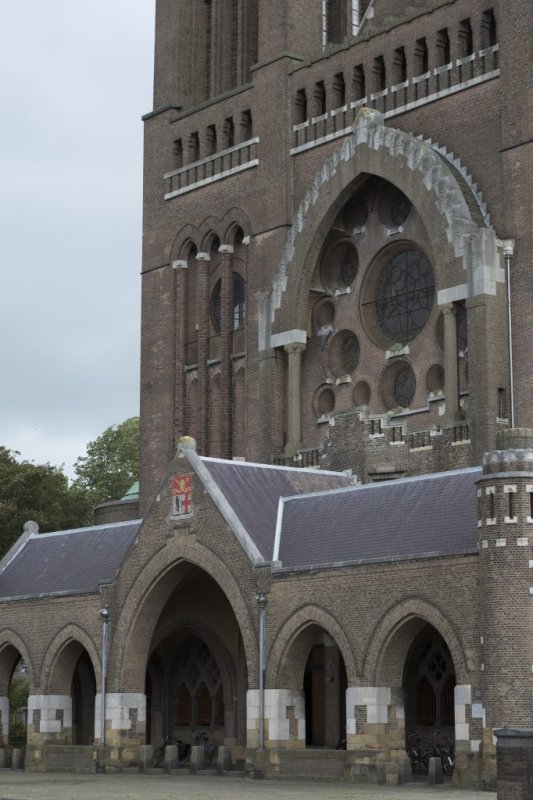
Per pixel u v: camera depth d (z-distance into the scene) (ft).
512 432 159.53
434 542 167.32
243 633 183.62
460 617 158.61
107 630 203.00
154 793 150.30
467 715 156.35
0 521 340.39
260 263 247.70
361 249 232.94
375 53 233.14
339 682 203.10
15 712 316.81
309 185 242.37
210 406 257.55
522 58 207.82
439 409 214.90
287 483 203.82
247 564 183.93
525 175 205.57
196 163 264.52
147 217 273.75
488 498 155.74
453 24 220.64
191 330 265.13
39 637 215.10
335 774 171.42
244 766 199.31
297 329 236.02
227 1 281.33
